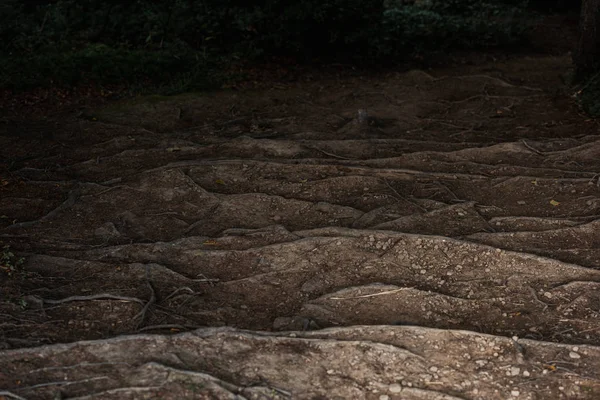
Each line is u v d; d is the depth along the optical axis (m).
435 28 11.19
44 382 3.45
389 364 3.66
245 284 4.46
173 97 8.20
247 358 3.69
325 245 4.88
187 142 6.79
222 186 5.89
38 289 4.30
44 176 6.01
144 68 8.72
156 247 4.84
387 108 8.18
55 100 7.90
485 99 8.48
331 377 3.56
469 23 11.70
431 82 9.32
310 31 9.94
